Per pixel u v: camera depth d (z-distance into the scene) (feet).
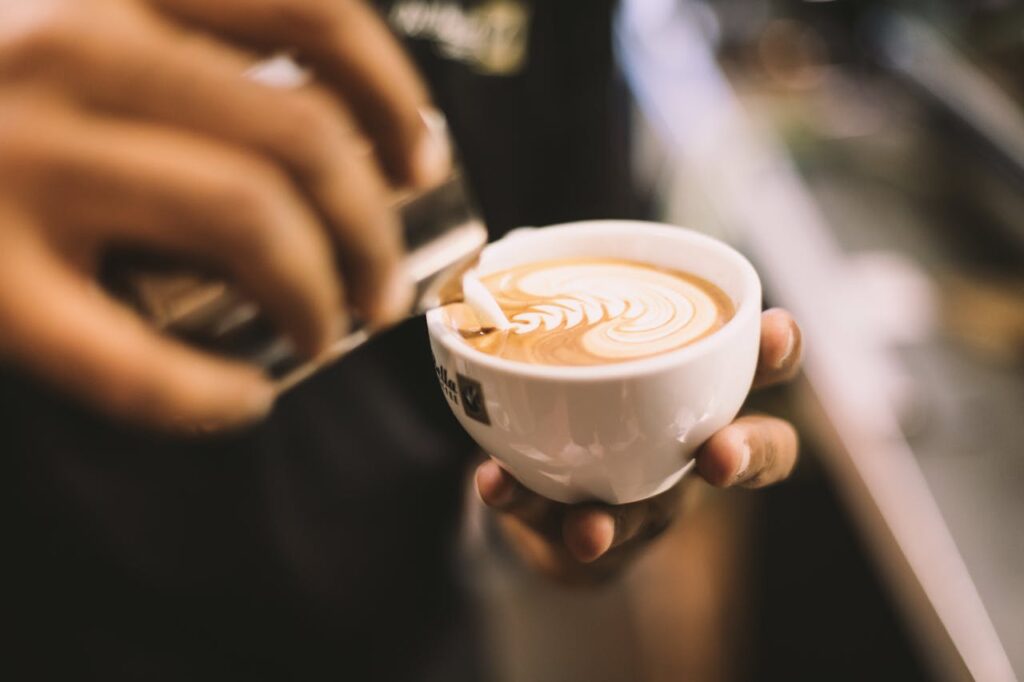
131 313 0.66
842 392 1.69
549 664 2.35
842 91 3.08
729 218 2.38
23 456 1.43
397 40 1.74
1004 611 1.35
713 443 0.98
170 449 1.50
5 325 0.62
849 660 2.02
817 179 2.52
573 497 1.03
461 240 0.81
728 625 2.48
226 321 0.71
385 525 1.72
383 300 0.72
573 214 2.00
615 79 1.96
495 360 0.93
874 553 1.61
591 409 0.91
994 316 1.90
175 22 0.69
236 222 0.63
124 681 1.53
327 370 1.68
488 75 1.83
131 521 1.50
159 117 0.64
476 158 1.86
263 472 1.57
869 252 2.16
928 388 1.73
